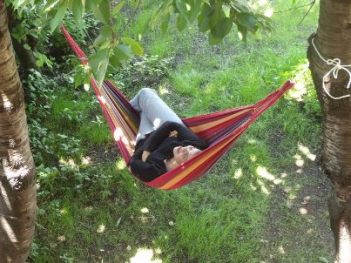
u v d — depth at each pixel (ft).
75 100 18.38
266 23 6.84
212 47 20.97
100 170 15.71
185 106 18.24
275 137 16.93
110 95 12.97
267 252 13.53
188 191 15.21
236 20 6.28
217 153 10.43
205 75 19.54
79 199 14.94
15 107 7.57
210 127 12.36
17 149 8.11
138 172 11.81
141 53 5.42
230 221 14.26
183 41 21.25
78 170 15.43
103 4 4.90
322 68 6.88
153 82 19.35
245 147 16.43
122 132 12.48
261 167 15.87
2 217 8.99
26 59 17.24
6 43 6.88
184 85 18.86
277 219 14.40
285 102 17.89
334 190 8.71
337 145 7.77
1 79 7.16
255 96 18.08
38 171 14.80
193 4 5.55
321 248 13.62
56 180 15.24
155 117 12.91
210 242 13.62
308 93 17.72
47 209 14.46
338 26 6.30
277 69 19.01
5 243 9.37
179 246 13.70
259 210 14.61
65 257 13.34
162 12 5.68
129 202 14.96
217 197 15.01
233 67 19.79
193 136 12.26
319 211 14.61
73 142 16.47
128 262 13.41
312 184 15.39
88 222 14.39
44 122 17.38
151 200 14.97
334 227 9.09
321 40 6.66
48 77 19.39
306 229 14.12
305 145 16.62
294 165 15.98
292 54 19.47
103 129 17.02
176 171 10.51
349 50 6.55
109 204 14.87
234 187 15.31
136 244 13.84
